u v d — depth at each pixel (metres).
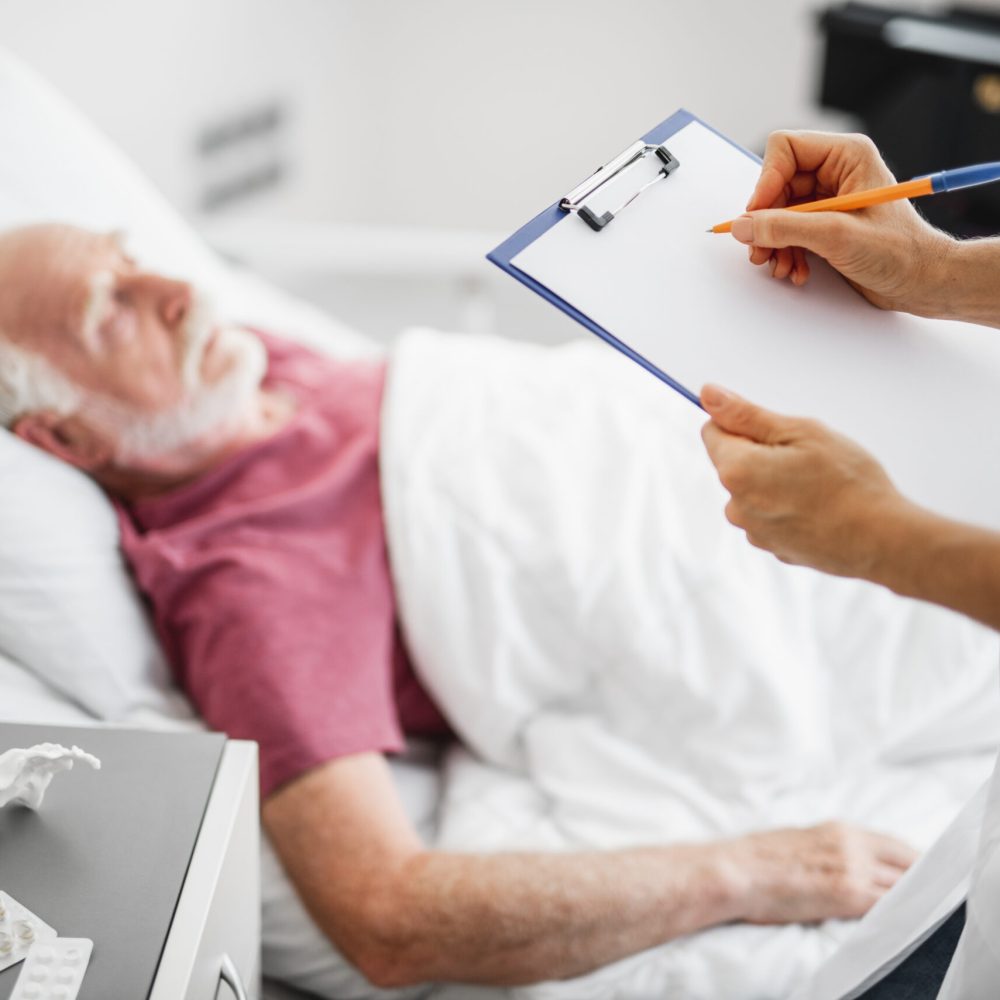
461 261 1.77
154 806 0.80
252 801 0.85
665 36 2.31
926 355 0.78
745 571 1.19
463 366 1.38
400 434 1.28
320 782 1.07
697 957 1.01
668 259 0.78
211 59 2.00
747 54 2.31
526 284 0.75
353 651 1.15
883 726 1.17
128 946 0.71
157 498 1.27
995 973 0.69
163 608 1.19
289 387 1.39
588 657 1.19
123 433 1.24
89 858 0.76
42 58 1.71
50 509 1.18
